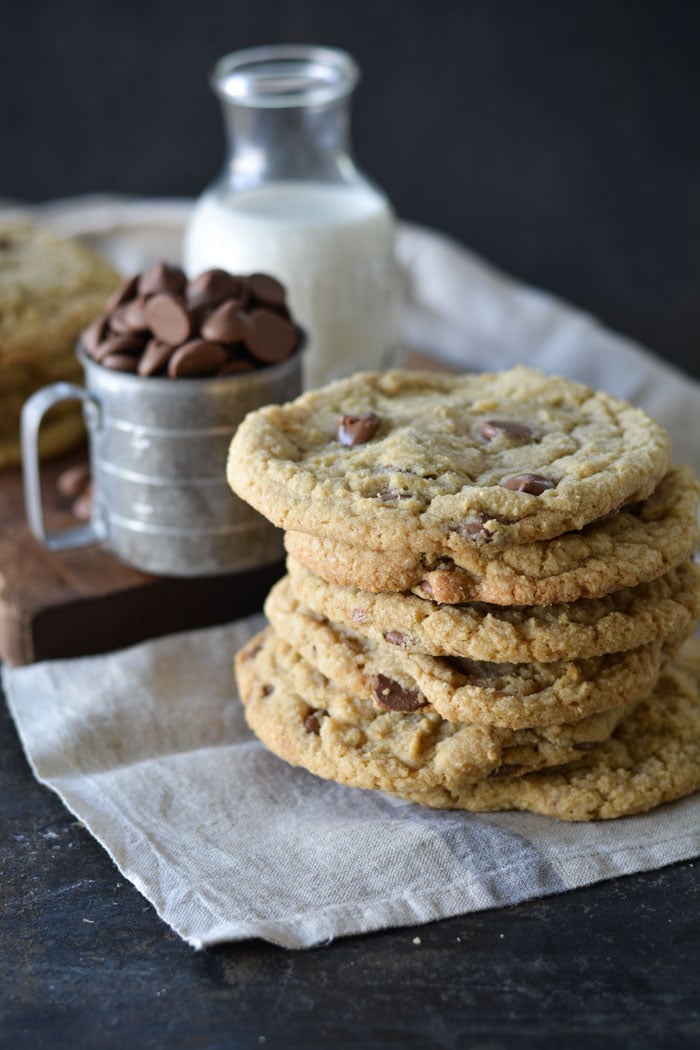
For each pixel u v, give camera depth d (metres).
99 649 0.76
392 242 0.87
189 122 1.46
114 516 0.76
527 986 0.61
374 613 0.65
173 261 1.00
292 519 0.64
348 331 0.85
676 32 1.33
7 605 0.74
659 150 1.39
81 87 1.46
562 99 1.39
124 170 1.50
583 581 0.64
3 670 0.75
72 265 0.88
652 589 0.66
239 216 0.85
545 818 0.66
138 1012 0.61
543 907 0.63
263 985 0.61
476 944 0.62
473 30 1.37
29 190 1.52
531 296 0.97
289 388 0.75
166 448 0.74
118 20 1.42
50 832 0.67
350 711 0.66
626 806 0.66
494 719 0.65
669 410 0.90
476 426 0.68
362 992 0.61
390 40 1.39
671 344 1.45
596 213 1.43
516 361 0.94
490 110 1.41
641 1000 0.61
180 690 0.73
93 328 0.76
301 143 0.86
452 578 0.64
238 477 0.66
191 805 0.67
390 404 0.70
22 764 0.70
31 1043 0.60
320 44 1.41
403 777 0.65
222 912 0.63
